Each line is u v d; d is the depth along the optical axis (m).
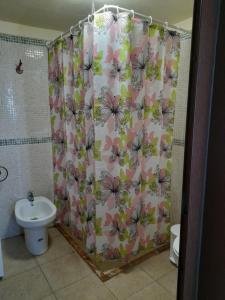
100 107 1.64
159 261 2.04
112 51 1.59
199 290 0.56
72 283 1.80
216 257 0.50
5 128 2.31
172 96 1.94
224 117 0.45
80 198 2.12
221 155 0.47
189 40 2.04
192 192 0.52
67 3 1.79
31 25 2.28
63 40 2.04
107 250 1.90
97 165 1.72
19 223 2.03
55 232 2.54
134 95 1.72
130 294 1.69
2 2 1.76
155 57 1.75
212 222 0.50
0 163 2.33
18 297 1.67
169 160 2.05
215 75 0.46
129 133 1.74
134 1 1.76
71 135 2.15
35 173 2.55
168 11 1.96
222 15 0.44
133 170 1.82
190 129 0.51
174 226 2.07
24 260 2.08
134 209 1.88
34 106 2.43
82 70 1.82
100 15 1.53
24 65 2.31
